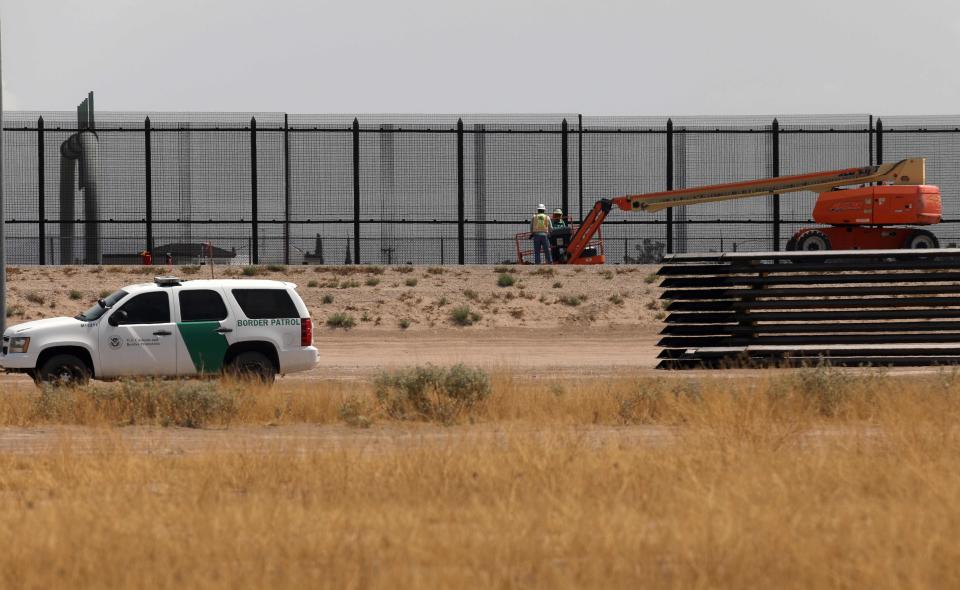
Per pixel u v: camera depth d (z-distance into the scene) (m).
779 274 108.00
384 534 29.86
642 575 26.42
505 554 28.03
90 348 72.50
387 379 64.62
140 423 58.19
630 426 56.81
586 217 160.88
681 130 164.38
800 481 37.00
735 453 41.84
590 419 58.84
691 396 61.50
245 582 25.56
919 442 44.25
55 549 27.80
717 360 89.38
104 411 59.06
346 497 35.25
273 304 75.00
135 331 73.06
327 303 140.75
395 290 145.12
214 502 34.12
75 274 150.12
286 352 74.44
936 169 165.62
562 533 30.31
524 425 56.69
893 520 30.34
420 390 61.22
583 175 163.25
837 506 33.69
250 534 29.62
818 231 159.12
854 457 40.81
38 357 72.56
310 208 162.00
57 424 58.31
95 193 160.62
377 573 26.58
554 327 133.88
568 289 146.50
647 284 148.00
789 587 25.30
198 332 73.56
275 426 57.34
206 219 161.88
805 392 61.28
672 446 45.41
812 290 92.25
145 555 27.88
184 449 48.47
